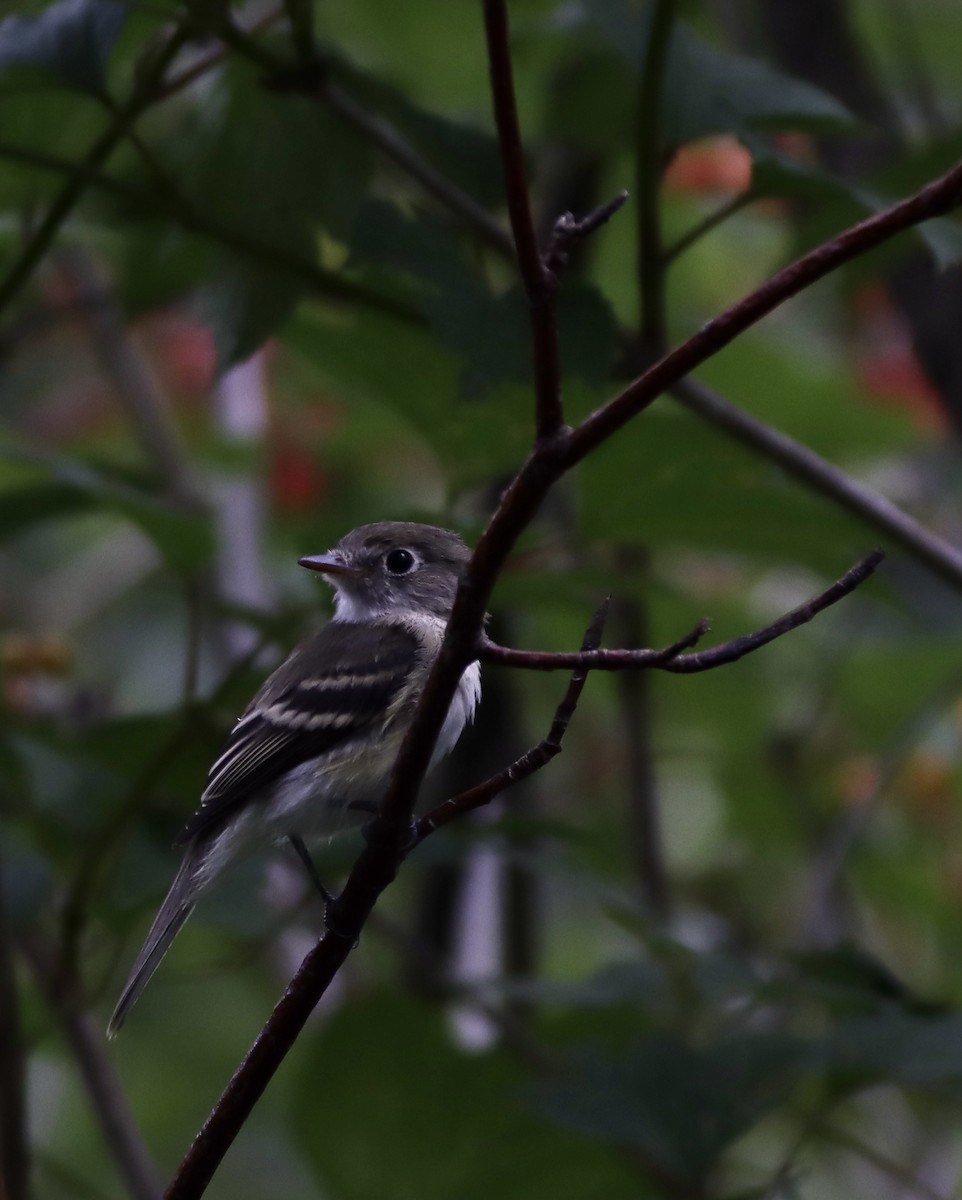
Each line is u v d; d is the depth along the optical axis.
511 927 11.26
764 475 8.38
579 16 9.72
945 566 8.02
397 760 5.20
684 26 8.12
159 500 9.19
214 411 12.84
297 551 9.53
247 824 7.79
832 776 12.45
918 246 8.60
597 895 8.41
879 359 13.11
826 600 4.91
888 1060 7.73
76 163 7.81
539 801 12.23
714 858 13.42
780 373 11.36
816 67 10.88
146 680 13.81
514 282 7.29
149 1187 8.55
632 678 11.08
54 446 13.27
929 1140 10.92
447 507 8.31
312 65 7.60
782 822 12.40
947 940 12.08
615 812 12.83
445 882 11.29
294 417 13.12
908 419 11.59
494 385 6.98
